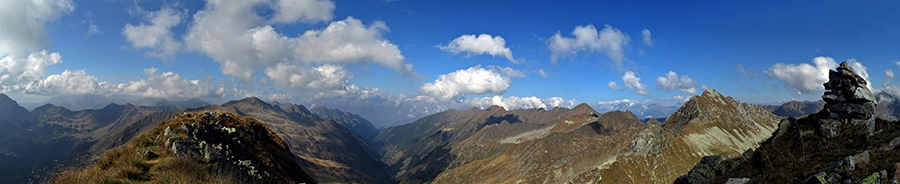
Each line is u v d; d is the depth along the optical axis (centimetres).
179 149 2761
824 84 2778
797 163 2378
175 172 2253
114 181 1902
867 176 1919
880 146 2119
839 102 2569
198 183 2245
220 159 2873
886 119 2327
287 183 4203
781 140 2723
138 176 2094
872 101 2430
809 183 2103
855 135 2322
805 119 2752
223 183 2453
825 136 2467
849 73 2619
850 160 2041
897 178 1833
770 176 2398
